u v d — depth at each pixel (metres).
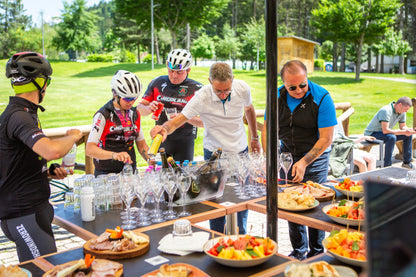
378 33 23.27
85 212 2.16
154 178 2.20
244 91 3.16
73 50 45.66
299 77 2.76
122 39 49.78
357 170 5.61
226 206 2.40
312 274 1.39
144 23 37.62
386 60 34.00
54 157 1.91
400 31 25.05
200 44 38.28
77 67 27.48
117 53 50.31
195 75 23.00
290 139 3.08
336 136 5.35
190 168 2.57
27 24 34.91
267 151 1.60
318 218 2.18
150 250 1.77
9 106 1.98
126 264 1.64
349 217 2.05
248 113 3.42
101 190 2.39
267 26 1.46
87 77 23.50
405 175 3.12
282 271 1.56
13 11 34.12
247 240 1.67
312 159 2.84
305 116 2.95
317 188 2.67
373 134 6.08
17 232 2.03
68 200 2.51
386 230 0.50
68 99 16.80
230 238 1.77
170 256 1.71
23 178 2.02
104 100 17.27
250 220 4.31
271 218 1.66
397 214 0.50
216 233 1.93
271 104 1.54
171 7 35.94
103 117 2.76
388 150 5.97
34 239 2.04
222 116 3.13
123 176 2.21
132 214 2.27
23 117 1.94
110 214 2.29
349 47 34.12
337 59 43.88
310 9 44.56
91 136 2.73
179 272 1.43
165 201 2.46
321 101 2.90
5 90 15.55
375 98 18.66
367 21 23.31
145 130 10.59
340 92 20.17
